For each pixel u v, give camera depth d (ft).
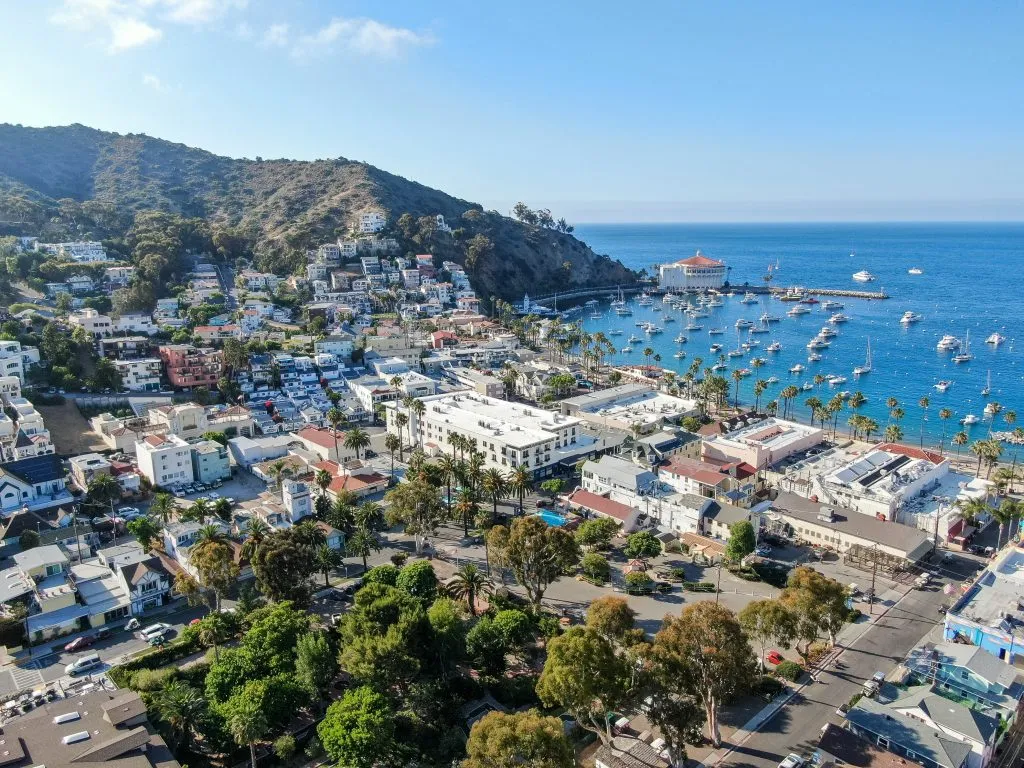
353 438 626.23
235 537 491.31
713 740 308.40
